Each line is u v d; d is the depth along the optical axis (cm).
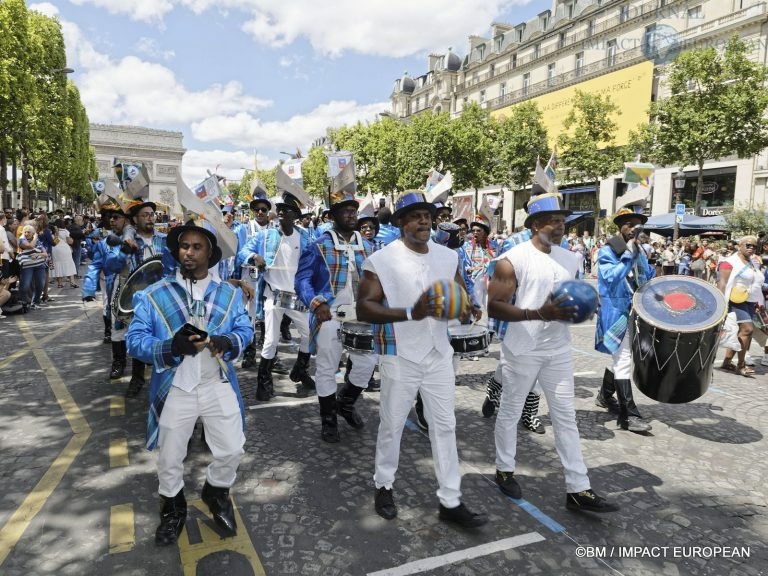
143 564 277
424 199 305
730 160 2811
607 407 543
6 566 274
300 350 567
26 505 330
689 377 433
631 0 3428
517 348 338
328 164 538
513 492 357
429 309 265
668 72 2222
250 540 301
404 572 277
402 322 308
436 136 3288
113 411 491
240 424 291
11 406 500
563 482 385
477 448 441
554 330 335
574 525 327
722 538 318
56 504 332
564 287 284
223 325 284
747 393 615
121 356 591
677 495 368
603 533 319
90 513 323
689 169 3008
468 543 304
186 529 310
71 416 477
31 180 3912
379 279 303
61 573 269
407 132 3575
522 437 470
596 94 3209
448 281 268
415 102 6588
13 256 1052
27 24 1886
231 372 288
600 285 493
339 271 461
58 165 3102
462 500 353
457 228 617
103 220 594
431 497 355
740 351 700
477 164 3356
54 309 1095
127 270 555
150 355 257
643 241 495
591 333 977
